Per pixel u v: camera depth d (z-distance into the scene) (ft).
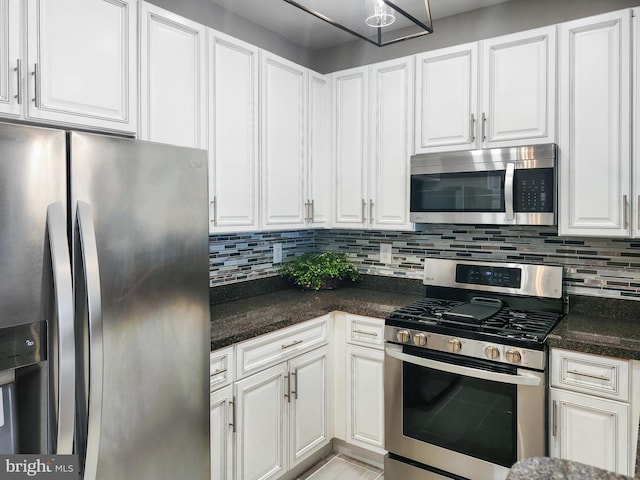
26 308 3.54
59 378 3.53
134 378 4.38
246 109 7.32
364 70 8.78
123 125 5.43
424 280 8.87
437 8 8.28
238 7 8.20
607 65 6.38
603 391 5.71
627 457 5.57
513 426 6.22
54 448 3.67
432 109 7.98
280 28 9.18
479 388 6.51
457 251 8.80
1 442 3.54
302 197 8.70
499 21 8.13
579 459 5.91
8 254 3.45
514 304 7.86
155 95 5.85
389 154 8.52
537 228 7.91
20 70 4.43
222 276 8.50
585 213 6.61
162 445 4.69
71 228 3.86
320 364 8.04
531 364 5.98
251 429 6.58
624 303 7.15
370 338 7.84
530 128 7.02
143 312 4.44
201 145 6.52
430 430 6.98
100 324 3.82
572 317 7.28
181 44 6.22
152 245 4.51
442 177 7.77
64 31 4.80
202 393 5.13
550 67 6.83
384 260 9.78
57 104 4.75
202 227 5.05
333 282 9.84
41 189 3.65
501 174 7.16
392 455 7.56
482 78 7.43
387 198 8.59
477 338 6.38
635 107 6.20
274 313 7.54
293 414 7.43
